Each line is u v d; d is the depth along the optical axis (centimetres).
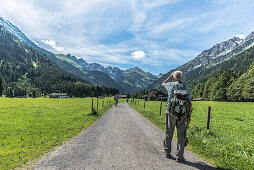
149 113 1548
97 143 602
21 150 517
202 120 1354
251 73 6938
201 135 661
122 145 575
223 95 8038
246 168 392
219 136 700
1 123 1045
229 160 436
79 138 680
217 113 2173
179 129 435
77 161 425
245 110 2750
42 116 1420
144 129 880
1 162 416
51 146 564
